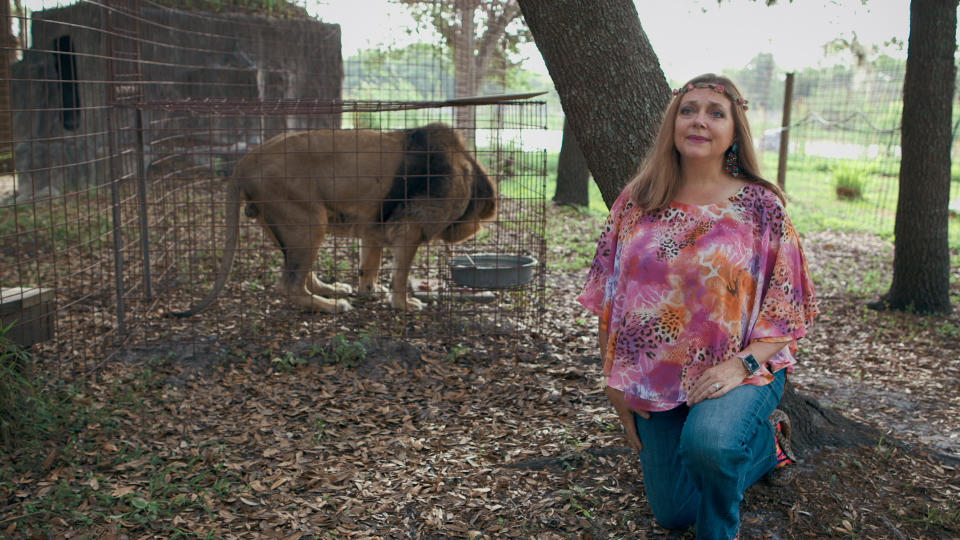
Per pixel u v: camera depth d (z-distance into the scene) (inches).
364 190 224.4
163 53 442.3
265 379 184.2
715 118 92.0
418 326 224.2
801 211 499.5
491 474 134.3
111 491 128.5
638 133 130.6
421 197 225.9
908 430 153.7
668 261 93.3
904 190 254.2
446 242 252.2
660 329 94.4
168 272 254.2
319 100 208.1
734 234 92.2
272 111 195.3
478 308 236.8
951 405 171.3
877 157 616.4
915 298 257.0
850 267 335.6
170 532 117.2
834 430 138.6
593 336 221.6
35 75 422.6
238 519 121.3
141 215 231.9
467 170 231.5
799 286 93.7
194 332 210.8
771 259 93.5
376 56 570.9
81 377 177.5
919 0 239.6
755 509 116.7
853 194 561.0
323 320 225.0
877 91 608.1
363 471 137.6
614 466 133.1
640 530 113.7
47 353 192.2
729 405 89.9
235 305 236.4
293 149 218.7
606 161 133.0
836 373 197.2
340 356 195.2
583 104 131.8
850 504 118.3
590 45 128.4
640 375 96.5
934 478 127.6
